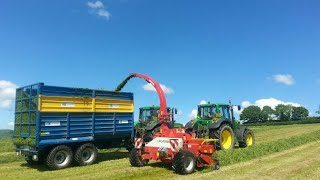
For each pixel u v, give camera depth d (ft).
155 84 52.80
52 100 40.16
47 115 39.63
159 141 36.96
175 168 33.06
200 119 54.29
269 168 35.35
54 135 40.01
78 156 41.16
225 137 53.16
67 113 41.50
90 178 32.40
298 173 32.65
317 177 30.68
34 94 39.96
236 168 35.58
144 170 35.65
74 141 41.68
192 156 33.65
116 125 47.39
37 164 43.57
